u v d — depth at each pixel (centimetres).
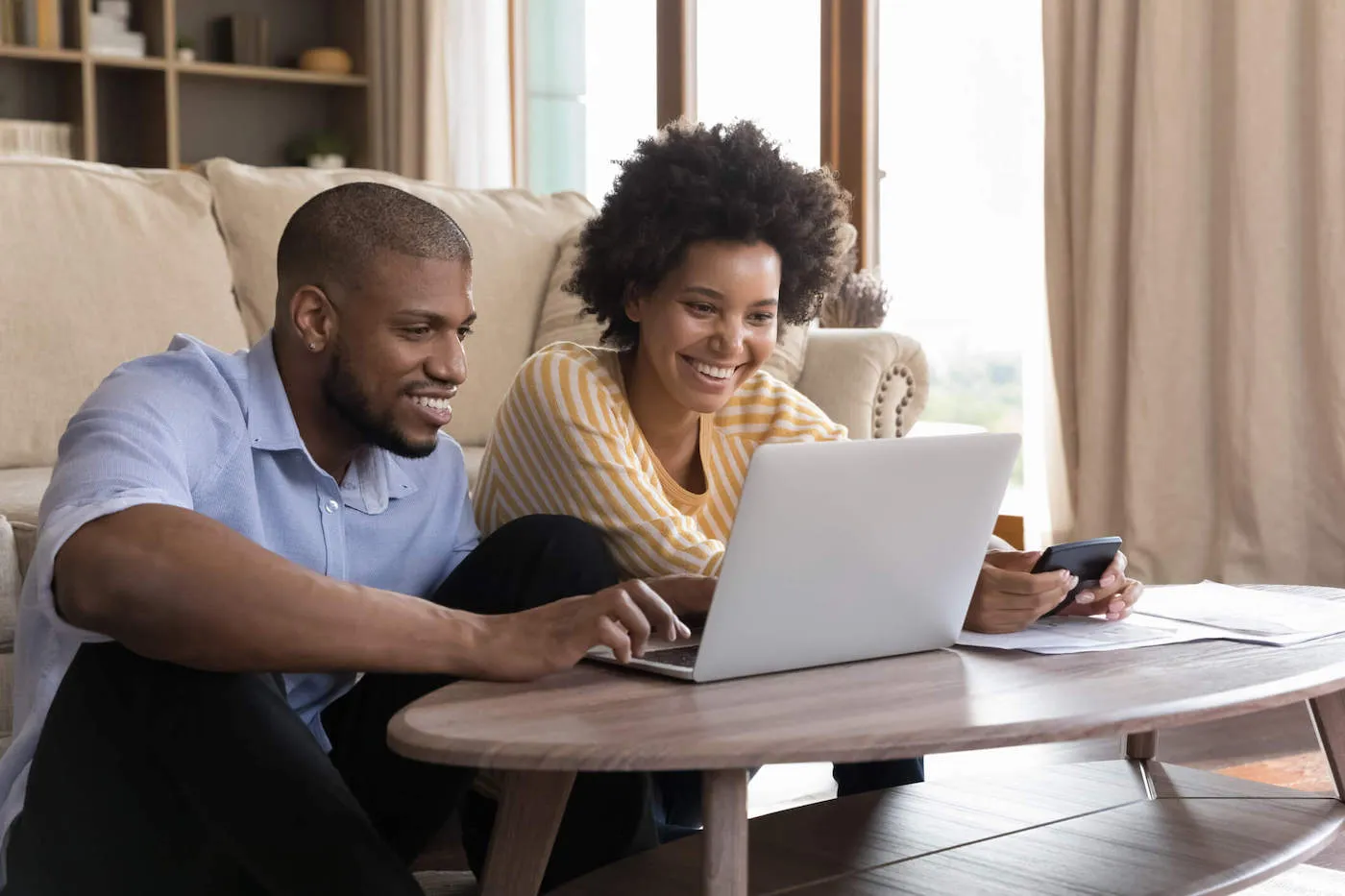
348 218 124
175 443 116
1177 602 139
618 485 147
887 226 409
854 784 142
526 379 154
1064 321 347
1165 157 321
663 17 472
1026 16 363
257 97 582
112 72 549
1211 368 322
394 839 130
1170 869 111
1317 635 121
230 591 98
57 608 103
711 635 104
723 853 89
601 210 156
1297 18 302
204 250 275
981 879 110
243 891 104
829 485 104
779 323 160
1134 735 141
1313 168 301
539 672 104
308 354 128
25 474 234
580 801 124
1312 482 305
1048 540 353
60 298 255
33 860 108
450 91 543
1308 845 117
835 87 415
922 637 117
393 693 128
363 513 139
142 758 103
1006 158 372
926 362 277
